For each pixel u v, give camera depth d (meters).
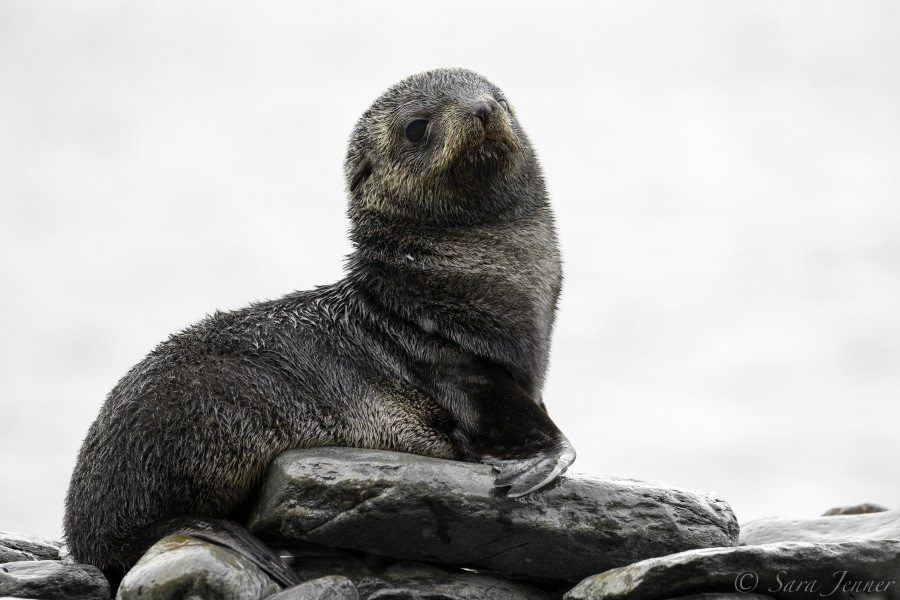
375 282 32.81
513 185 33.50
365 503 28.06
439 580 28.67
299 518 28.08
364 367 31.45
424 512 28.16
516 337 32.03
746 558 26.86
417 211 33.34
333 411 30.59
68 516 30.00
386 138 34.09
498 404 30.77
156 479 28.81
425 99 33.75
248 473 29.67
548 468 28.41
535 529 28.33
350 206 35.03
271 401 30.05
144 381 29.89
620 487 29.09
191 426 29.12
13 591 27.39
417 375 31.50
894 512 34.25
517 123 35.28
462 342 31.53
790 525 35.09
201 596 25.28
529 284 32.88
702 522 28.95
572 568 28.83
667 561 26.72
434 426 31.19
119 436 29.05
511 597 28.62
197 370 30.05
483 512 28.19
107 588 28.34
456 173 32.56
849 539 29.08
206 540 27.31
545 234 34.09
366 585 28.28
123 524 28.66
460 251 32.69
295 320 32.00
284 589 26.39
